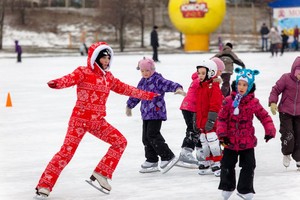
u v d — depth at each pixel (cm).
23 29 7162
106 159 979
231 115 895
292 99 1125
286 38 5797
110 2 6525
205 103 1088
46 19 7381
